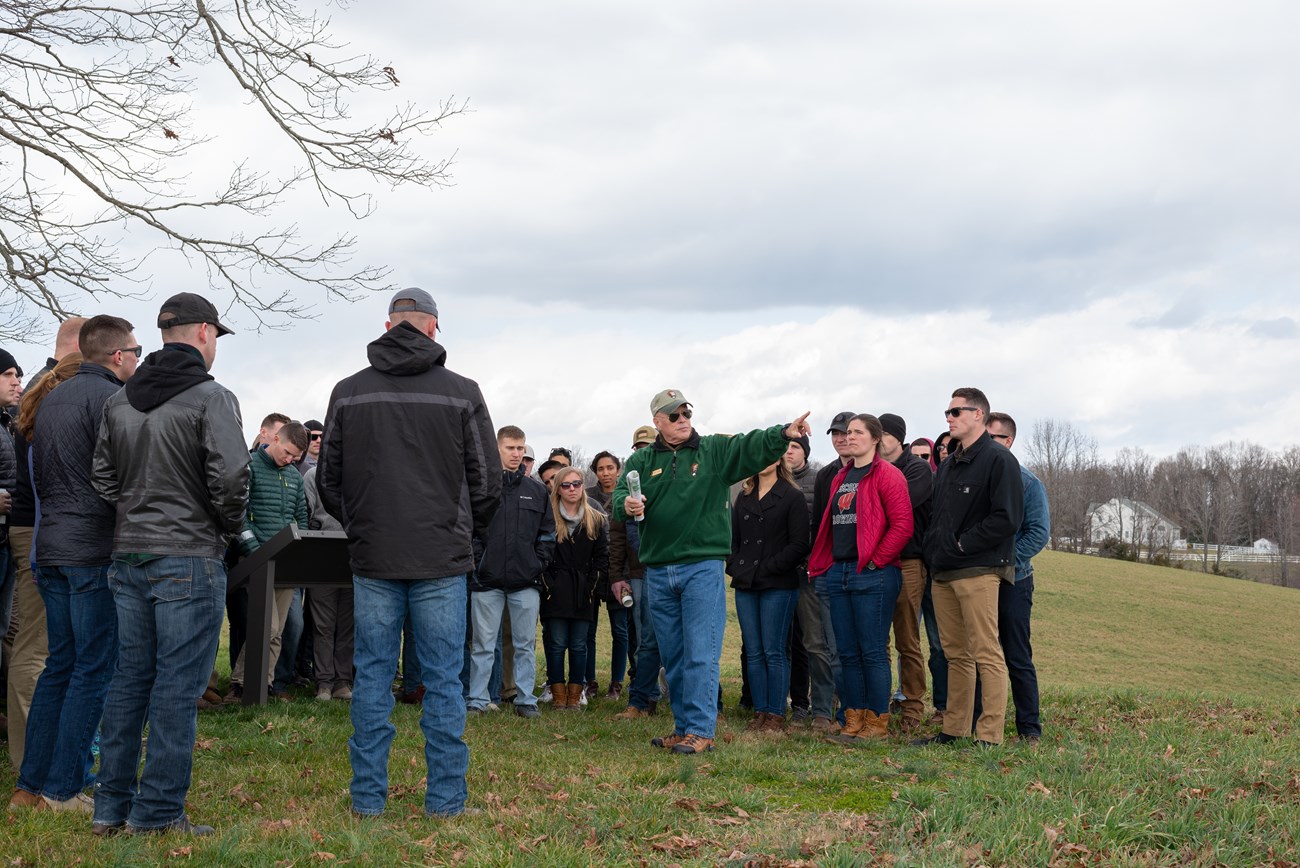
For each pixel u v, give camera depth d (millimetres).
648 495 6594
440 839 4234
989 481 6586
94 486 4438
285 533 7105
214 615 4359
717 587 6500
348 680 8047
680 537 6469
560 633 8805
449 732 4625
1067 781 5199
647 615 8156
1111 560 52906
